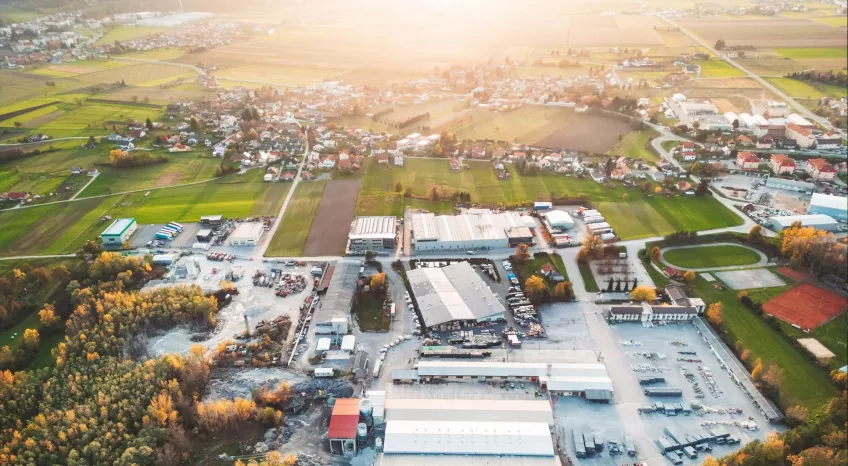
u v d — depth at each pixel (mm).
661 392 170250
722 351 187875
